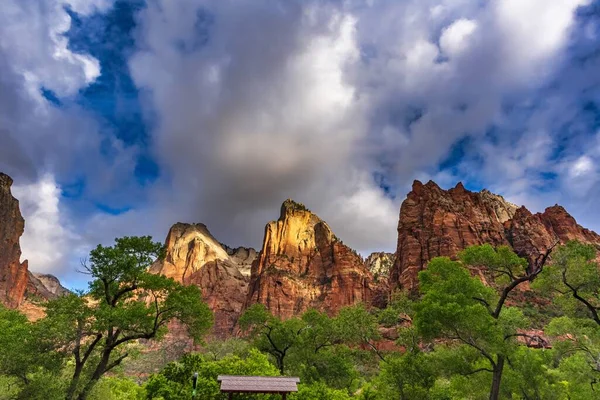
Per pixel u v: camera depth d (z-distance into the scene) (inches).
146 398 1206.3
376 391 1412.4
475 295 1122.0
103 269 1109.1
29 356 1004.6
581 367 1141.7
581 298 1047.6
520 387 1183.6
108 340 1097.4
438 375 1243.2
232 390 927.0
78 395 1064.2
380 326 2891.2
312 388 1294.3
